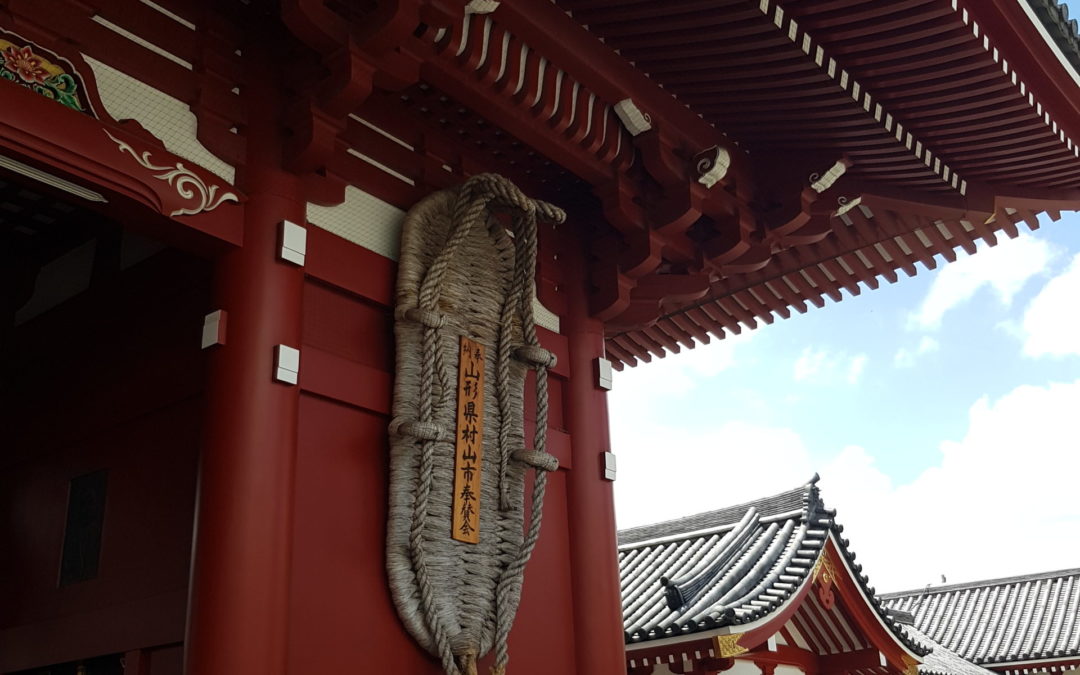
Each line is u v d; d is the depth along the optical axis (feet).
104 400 21.59
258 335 18.81
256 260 19.30
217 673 16.57
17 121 16.51
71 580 20.81
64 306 23.62
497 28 21.01
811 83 24.02
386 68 19.75
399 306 21.15
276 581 17.57
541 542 23.30
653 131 23.99
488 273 22.76
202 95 19.42
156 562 19.04
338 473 19.65
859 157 26.86
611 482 25.27
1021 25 23.18
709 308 36.29
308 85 20.36
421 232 21.91
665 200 25.09
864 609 45.06
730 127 26.07
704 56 23.29
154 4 19.39
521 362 22.74
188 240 18.95
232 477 17.75
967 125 26.21
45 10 17.56
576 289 26.27
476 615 20.12
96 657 19.30
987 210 29.19
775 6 21.71
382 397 20.75
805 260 33.35
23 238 25.18
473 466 20.94
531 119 22.24
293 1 18.69
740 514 53.11
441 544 20.08
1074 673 76.59
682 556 51.31
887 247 32.53
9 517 22.95
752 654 41.93
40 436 22.88
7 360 24.52
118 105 18.33
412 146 23.57
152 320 21.18
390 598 19.66
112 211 18.19
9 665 21.08
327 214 21.15
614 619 23.88
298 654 17.97
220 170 19.52
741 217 26.21
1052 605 86.28
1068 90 25.53
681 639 38.70
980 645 84.64
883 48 23.41
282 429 18.53
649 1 21.74
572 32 22.00
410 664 19.60
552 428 24.62
